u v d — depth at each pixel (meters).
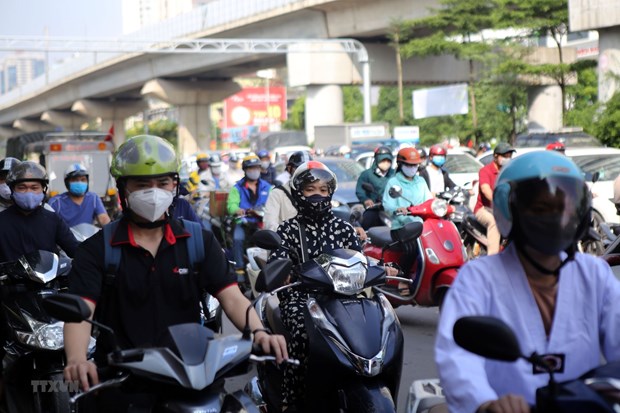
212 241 4.34
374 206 11.83
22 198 6.55
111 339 3.78
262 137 48.75
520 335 3.08
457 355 3.02
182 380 3.74
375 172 13.06
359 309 5.52
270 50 46.22
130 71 76.81
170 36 64.56
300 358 5.61
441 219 9.66
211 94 77.81
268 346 4.15
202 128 79.56
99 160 25.09
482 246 12.81
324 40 46.19
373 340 5.35
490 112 48.97
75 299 3.71
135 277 4.23
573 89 47.16
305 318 5.52
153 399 3.93
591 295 3.11
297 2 51.81
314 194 6.12
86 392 3.81
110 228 4.27
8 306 5.70
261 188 13.03
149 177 4.13
